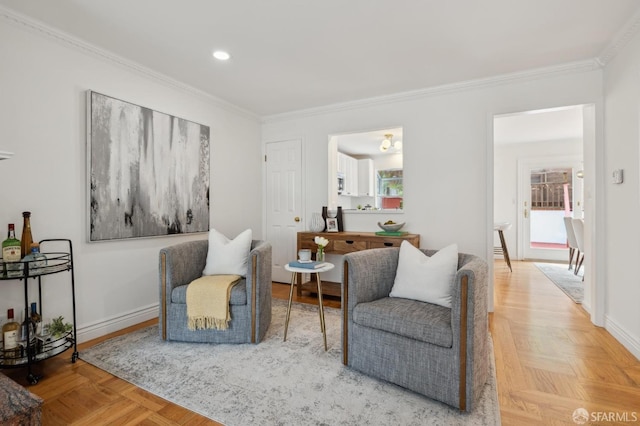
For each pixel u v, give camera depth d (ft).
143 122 9.89
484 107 10.96
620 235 8.30
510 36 8.16
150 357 7.56
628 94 7.90
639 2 6.78
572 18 7.36
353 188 22.26
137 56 9.20
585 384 6.37
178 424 5.27
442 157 11.59
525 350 7.91
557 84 9.97
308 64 9.71
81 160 8.50
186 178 11.30
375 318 6.48
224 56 9.19
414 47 8.70
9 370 6.91
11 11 7.02
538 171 21.61
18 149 7.32
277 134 14.88
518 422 5.28
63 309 8.14
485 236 11.03
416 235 11.56
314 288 12.87
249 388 6.28
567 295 12.95
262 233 15.26
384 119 12.60
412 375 6.06
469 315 5.49
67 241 8.16
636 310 7.54
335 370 6.96
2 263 6.41
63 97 8.11
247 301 8.27
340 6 6.94
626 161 8.00
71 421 5.32
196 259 9.47
